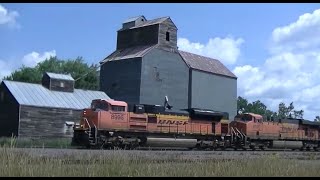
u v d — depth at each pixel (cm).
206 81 6525
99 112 3475
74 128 3550
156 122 3853
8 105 4875
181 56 6266
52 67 9338
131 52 6128
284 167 1374
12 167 990
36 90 5134
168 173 1151
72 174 1031
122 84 5975
